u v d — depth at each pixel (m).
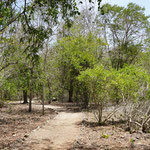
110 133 7.52
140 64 15.97
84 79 10.84
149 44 23.12
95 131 8.31
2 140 6.64
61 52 20.41
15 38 10.07
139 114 9.16
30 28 6.33
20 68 11.37
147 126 8.12
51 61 17.39
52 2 6.08
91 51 19.39
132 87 9.27
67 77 22.86
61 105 24.70
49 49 16.05
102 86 10.26
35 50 6.05
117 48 24.59
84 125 9.99
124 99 9.48
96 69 10.52
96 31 21.25
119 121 10.79
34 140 6.84
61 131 8.54
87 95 18.86
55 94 26.81
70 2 6.16
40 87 15.45
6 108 19.20
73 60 19.02
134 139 6.41
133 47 24.02
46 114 15.20
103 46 20.50
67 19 6.71
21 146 6.00
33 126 9.67
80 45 19.45
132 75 9.33
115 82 9.46
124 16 23.84
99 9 6.33
